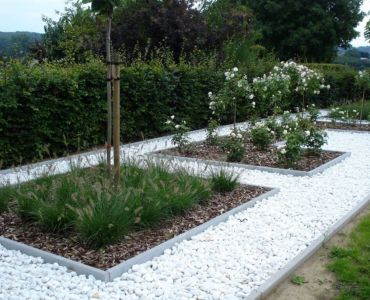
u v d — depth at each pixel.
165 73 10.66
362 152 9.17
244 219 5.12
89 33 14.92
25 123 7.79
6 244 4.27
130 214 4.45
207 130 9.83
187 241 4.45
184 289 3.56
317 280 3.92
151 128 10.59
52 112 8.24
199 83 11.62
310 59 29.36
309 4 28.94
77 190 4.81
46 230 4.52
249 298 3.45
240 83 9.57
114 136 5.03
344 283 3.88
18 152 7.76
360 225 5.13
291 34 28.94
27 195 4.76
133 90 9.75
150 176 5.38
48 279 3.64
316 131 8.41
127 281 3.65
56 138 8.34
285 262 4.13
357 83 13.04
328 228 4.92
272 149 8.91
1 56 9.22
